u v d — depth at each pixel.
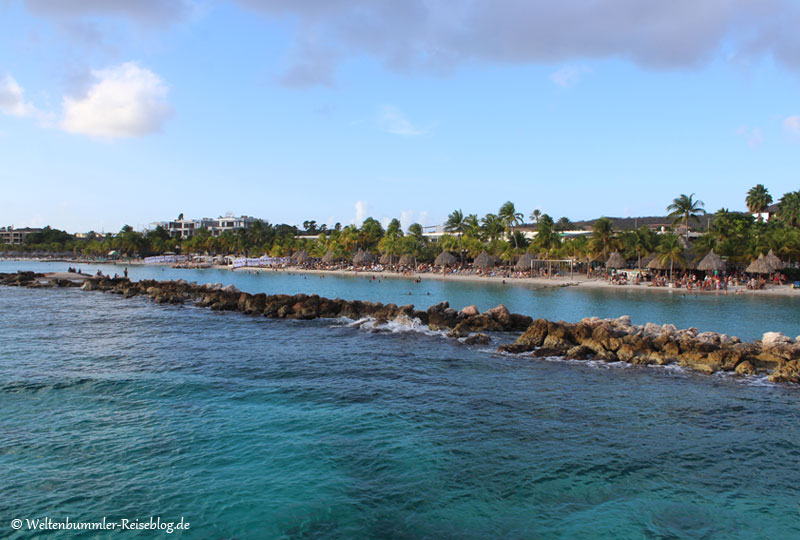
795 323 47.62
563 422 21.19
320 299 52.44
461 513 14.29
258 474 16.28
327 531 13.37
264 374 28.08
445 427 20.44
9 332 40.69
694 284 82.00
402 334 40.66
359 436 19.38
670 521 14.10
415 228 159.12
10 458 17.16
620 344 32.81
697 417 21.95
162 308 57.34
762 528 13.87
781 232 88.50
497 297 73.44
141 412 21.67
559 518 14.16
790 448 18.91
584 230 180.88
